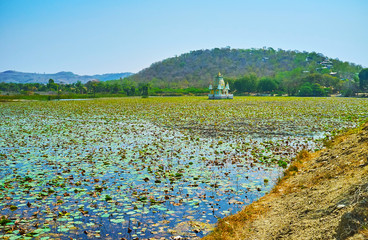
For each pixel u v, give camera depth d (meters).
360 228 4.91
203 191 9.47
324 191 7.45
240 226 6.98
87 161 13.31
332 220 5.73
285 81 141.12
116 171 11.69
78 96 103.25
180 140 18.72
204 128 24.22
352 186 6.62
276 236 6.11
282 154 14.36
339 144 11.98
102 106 56.28
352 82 121.19
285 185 9.59
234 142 17.84
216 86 92.94
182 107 52.16
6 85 140.38
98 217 7.60
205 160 13.50
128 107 52.97
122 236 6.61
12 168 12.10
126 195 9.12
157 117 34.12
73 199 8.78
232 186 9.92
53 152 15.22
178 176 11.07
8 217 7.52
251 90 137.50
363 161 8.16
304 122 27.25
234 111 41.59
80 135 20.84
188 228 7.00
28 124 27.36
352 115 32.84
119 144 17.48
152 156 14.38
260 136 19.86
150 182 10.40
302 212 6.79
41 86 149.38
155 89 153.12
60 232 6.79
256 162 12.99
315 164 10.70
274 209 7.67
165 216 7.66
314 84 120.50
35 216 7.59
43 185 10.02
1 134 21.14
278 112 38.91
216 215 7.72
